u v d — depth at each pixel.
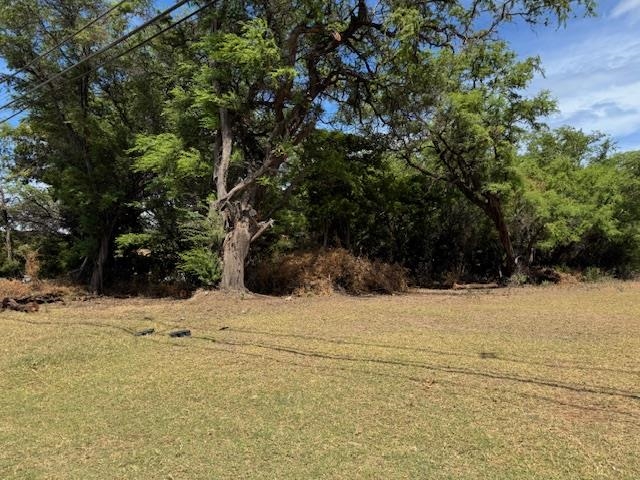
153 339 8.59
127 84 19.42
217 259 15.93
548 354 7.07
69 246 22.34
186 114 17.27
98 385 6.02
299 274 17.56
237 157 16.38
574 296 15.74
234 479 3.69
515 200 21.42
